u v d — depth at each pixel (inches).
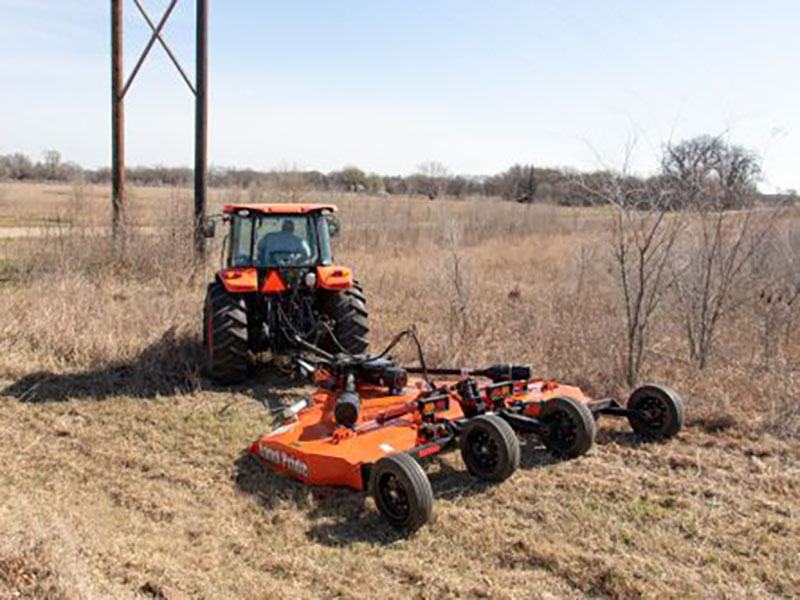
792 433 243.9
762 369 309.4
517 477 207.5
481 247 821.2
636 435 241.3
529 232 954.7
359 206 796.6
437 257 586.6
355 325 301.3
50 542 149.2
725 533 177.2
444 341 338.0
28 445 228.5
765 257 391.9
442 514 184.5
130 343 329.7
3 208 819.4
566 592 152.9
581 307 372.2
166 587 148.1
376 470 179.3
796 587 154.2
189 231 511.2
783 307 350.0
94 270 484.1
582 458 222.1
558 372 303.4
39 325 337.1
